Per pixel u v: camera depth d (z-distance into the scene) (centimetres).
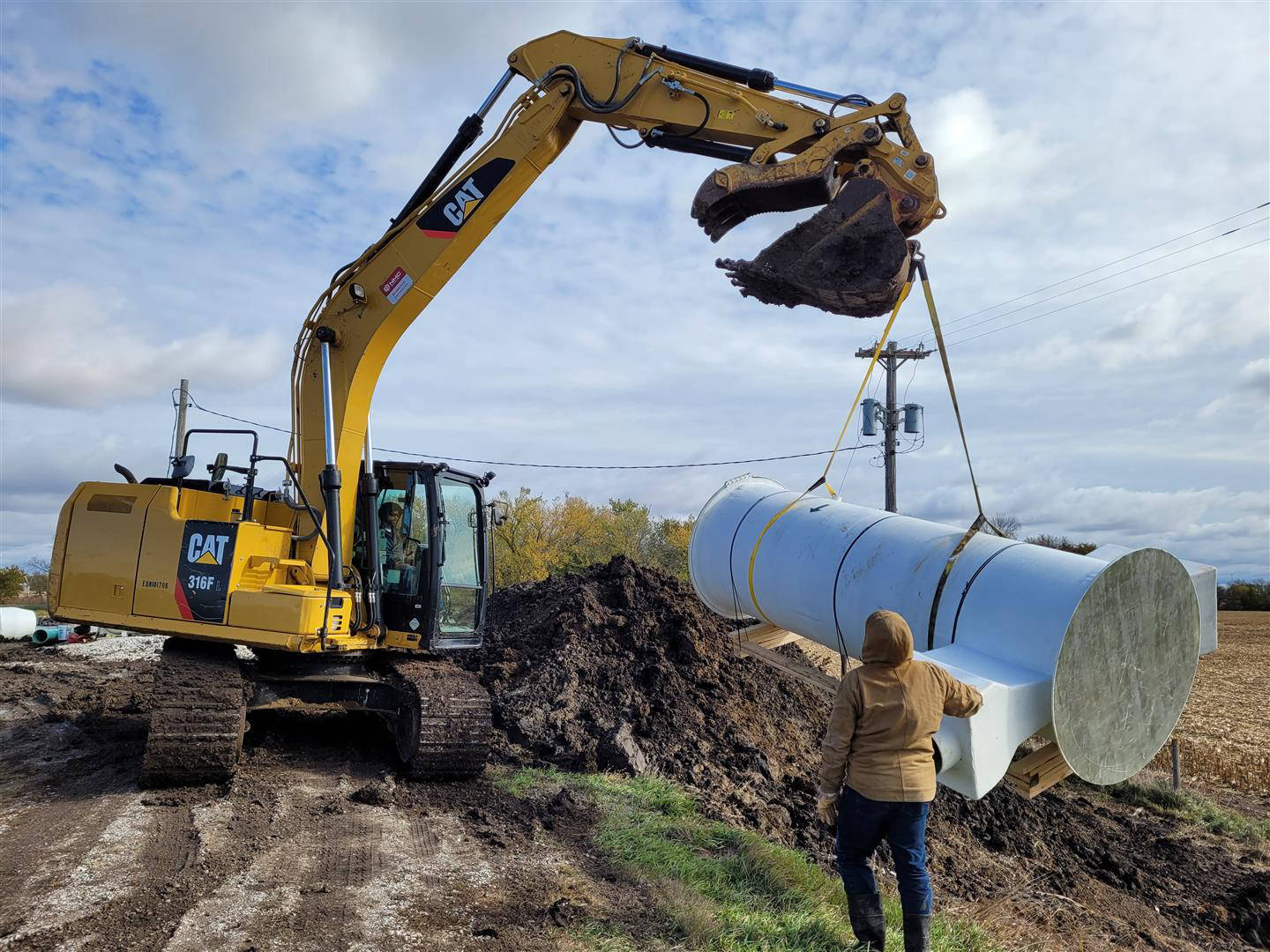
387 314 789
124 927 432
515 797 708
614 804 710
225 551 717
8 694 1106
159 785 668
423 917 461
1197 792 1248
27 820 603
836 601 688
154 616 714
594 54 766
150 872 507
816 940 464
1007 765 481
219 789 666
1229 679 2697
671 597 1229
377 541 785
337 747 819
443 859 552
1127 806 1141
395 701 790
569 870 550
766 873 568
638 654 1077
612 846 597
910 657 441
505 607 1452
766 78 713
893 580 641
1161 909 803
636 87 742
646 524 3947
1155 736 578
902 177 644
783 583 748
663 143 746
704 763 869
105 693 1119
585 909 479
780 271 625
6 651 1541
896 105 654
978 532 626
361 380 798
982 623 562
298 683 763
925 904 418
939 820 880
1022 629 535
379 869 527
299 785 697
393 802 669
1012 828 912
